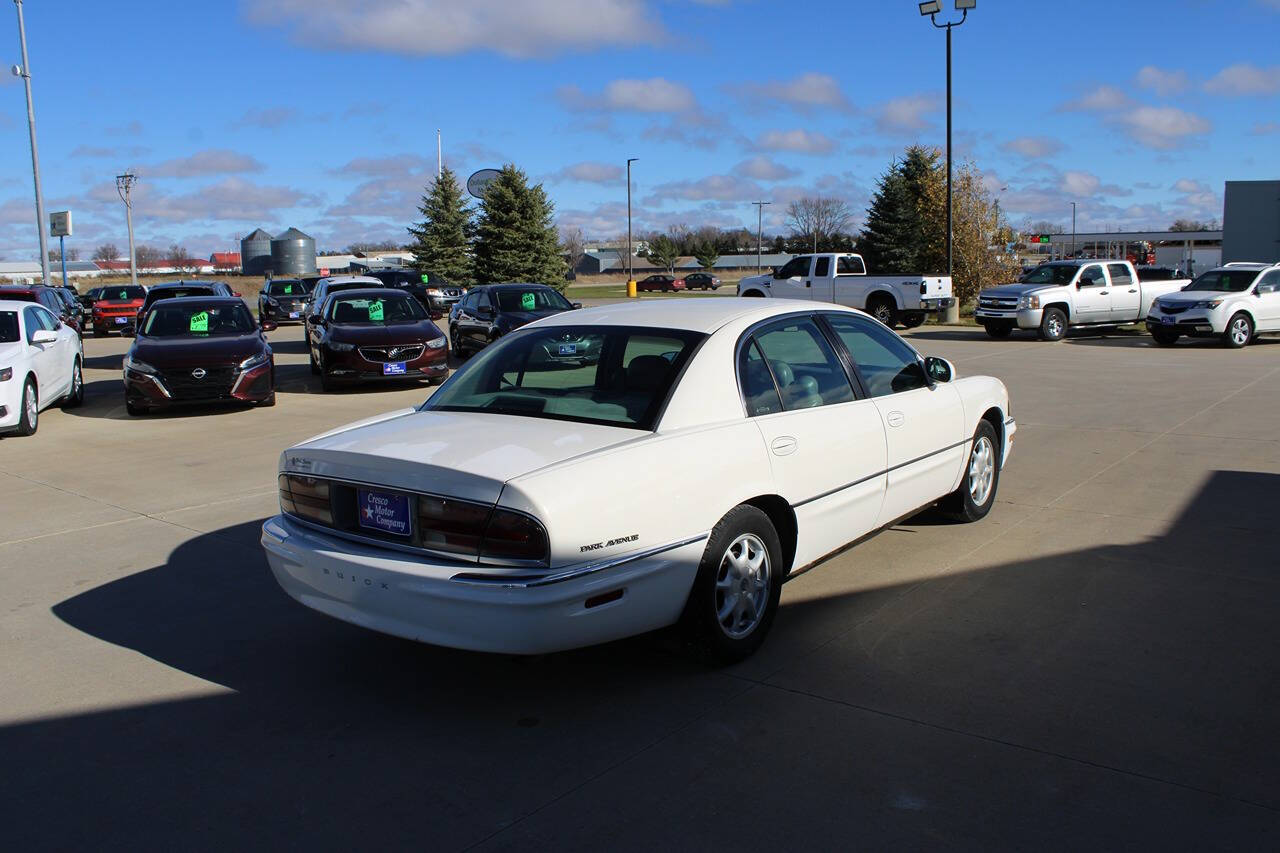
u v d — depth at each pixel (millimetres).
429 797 3246
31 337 11172
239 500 7496
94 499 7605
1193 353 18359
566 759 3473
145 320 13109
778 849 2904
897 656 4285
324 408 12602
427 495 3637
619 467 3707
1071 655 4254
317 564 3869
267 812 3180
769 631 4504
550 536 3465
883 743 3521
